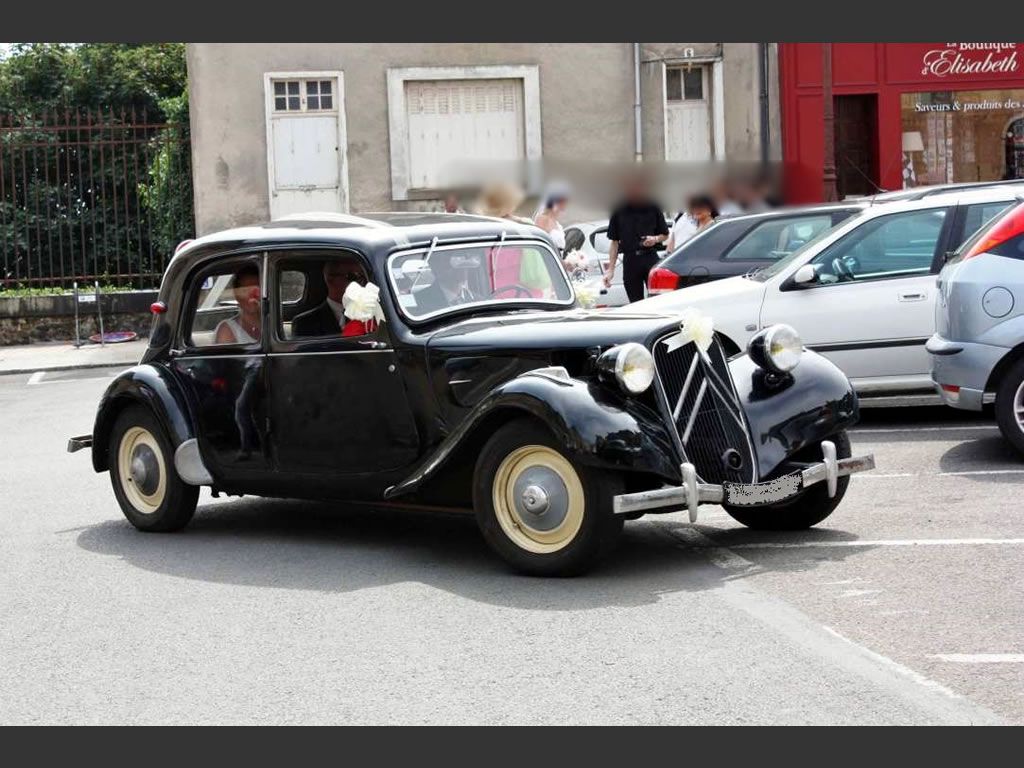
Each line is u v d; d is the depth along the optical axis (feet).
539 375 22.84
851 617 20.10
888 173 86.89
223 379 27.53
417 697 17.40
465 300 26.48
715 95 83.51
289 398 26.63
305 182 81.30
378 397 25.62
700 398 23.91
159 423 28.09
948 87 86.84
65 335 75.25
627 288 51.34
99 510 31.83
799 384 25.68
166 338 28.58
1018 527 25.35
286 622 21.21
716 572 23.24
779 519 26.58
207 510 31.45
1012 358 31.60
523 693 17.35
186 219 82.28
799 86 85.35
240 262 27.32
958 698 16.51
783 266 38.27
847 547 24.66
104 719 17.16
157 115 107.45
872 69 86.28
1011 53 86.89
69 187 76.69
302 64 80.48
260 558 25.91
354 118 81.05
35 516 31.35
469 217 28.37
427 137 82.12
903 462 32.78
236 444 27.40
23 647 20.51
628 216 50.75
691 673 17.79
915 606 20.51
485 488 23.36
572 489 22.57
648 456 22.20
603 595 21.89
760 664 18.02
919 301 36.91
